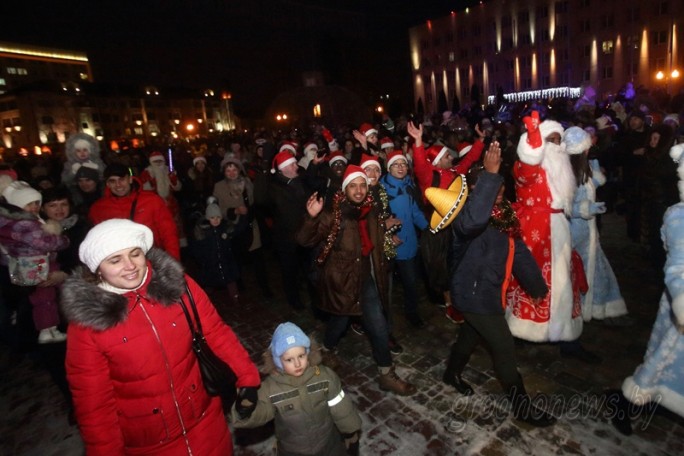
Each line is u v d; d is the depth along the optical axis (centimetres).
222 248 535
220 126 7738
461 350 328
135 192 384
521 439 289
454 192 288
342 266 334
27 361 464
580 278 350
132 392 182
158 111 7000
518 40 5181
